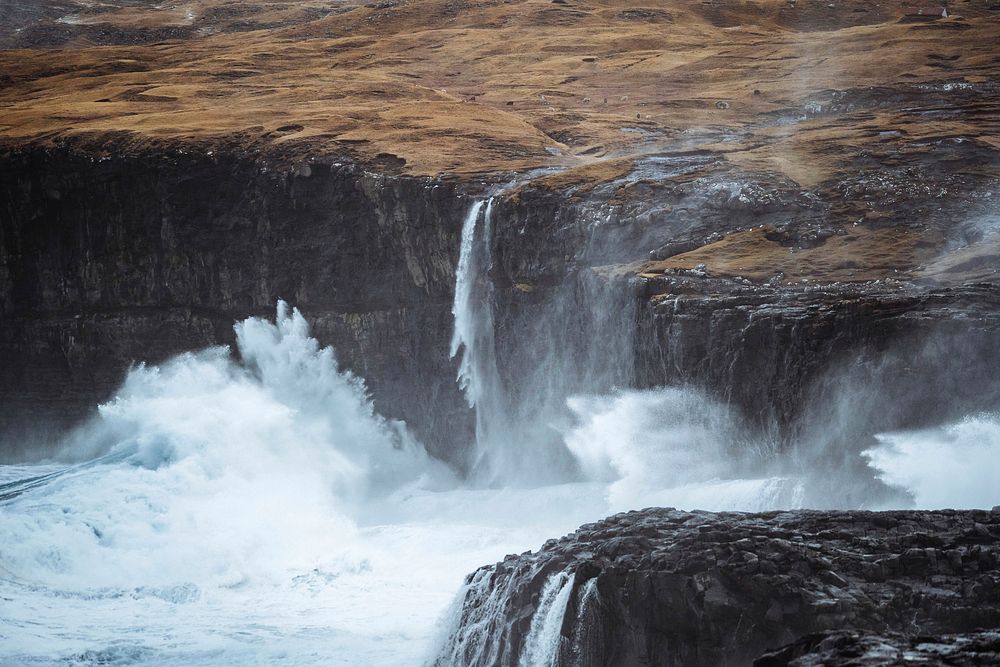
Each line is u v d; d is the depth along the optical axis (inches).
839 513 1541.6
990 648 1013.8
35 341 4271.7
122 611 2469.2
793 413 2541.8
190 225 4055.1
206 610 2463.1
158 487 3206.2
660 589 1391.5
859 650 1022.4
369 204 3730.3
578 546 1557.6
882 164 3528.5
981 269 2694.4
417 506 3164.4
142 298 4143.7
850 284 2689.5
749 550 1407.5
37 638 2246.6
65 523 2962.6
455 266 3560.5
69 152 4195.4
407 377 3673.7
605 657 1432.1
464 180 3599.9
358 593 2517.2
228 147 4072.3
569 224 3316.9
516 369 3329.2
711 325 2709.2
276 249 3914.9
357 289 3767.2
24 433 4259.4
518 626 1517.0
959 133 3777.1
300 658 2069.4
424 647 2071.9
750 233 3142.2
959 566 1360.7
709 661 1364.4
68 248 4242.1
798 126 4195.4
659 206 3284.9
